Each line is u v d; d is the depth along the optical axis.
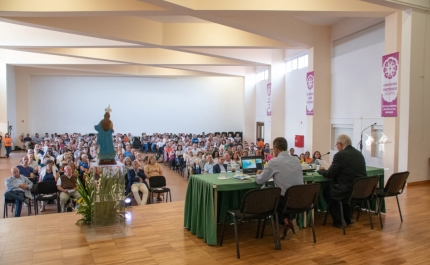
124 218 3.79
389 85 6.00
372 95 7.27
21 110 15.48
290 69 10.98
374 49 7.21
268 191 2.94
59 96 16.31
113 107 16.89
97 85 16.69
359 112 7.67
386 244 3.18
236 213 3.02
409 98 5.71
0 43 8.12
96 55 9.87
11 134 14.31
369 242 3.23
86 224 3.93
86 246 3.23
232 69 14.11
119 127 16.95
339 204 3.68
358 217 4.02
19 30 8.15
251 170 3.81
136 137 16.38
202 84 17.52
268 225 3.88
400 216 3.86
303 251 3.04
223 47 8.18
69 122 16.47
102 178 3.77
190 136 16.22
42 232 3.65
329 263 2.78
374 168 4.27
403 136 5.84
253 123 14.64
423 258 2.85
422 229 3.59
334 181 3.69
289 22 7.53
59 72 15.75
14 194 5.38
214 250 3.10
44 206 6.16
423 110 5.87
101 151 3.90
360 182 3.38
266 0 5.48
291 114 10.91
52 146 10.84
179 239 3.41
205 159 8.23
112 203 3.77
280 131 11.34
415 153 5.82
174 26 7.97
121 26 7.25
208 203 3.26
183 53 10.78
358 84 7.69
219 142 12.97
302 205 3.18
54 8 5.37
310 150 8.69
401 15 5.81
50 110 16.23
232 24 6.39
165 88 17.31
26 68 15.45
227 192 3.84
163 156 12.80
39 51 9.20
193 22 7.91
